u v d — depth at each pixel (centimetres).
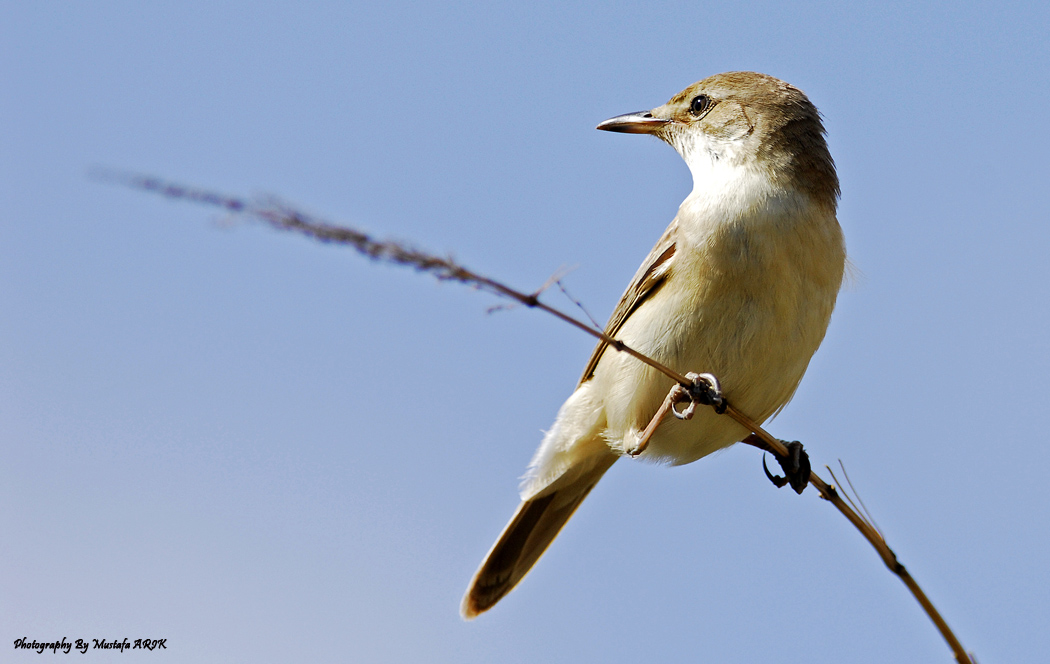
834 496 757
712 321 967
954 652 721
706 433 1038
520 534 1216
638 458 1092
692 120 1124
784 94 1076
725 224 977
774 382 991
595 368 1139
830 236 1011
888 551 744
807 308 977
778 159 1029
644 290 1027
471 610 1186
